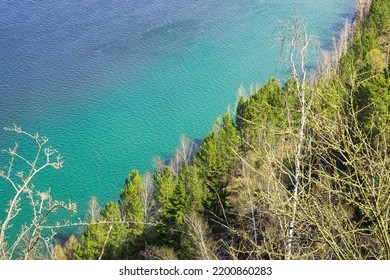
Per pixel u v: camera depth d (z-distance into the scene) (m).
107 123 59.50
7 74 68.44
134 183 36.56
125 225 31.56
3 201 44.03
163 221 27.11
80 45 74.88
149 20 80.88
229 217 24.84
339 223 7.04
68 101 63.47
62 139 56.62
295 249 8.82
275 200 7.46
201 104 61.69
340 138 7.34
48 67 70.25
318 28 71.19
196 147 54.66
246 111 35.34
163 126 58.59
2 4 87.38
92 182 50.00
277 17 78.62
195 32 77.00
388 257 6.46
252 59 68.75
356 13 75.81
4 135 56.62
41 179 49.47
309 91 11.51
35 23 80.69
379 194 6.50
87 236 28.56
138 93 64.62
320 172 7.38
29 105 62.50
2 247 8.19
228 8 83.56
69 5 87.12
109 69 69.88
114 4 87.31
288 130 9.00
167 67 69.50
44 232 39.50
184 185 29.47
